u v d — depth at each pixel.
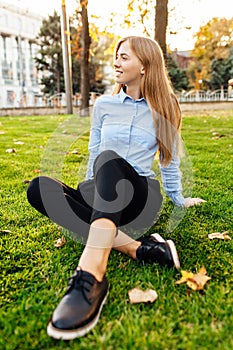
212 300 1.32
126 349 1.07
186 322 1.21
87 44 10.91
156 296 1.33
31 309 1.28
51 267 1.59
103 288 1.28
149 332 1.15
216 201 2.49
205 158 4.11
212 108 16.67
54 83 29.77
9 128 7.50
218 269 1.55
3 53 29.66
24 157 4.23
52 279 1.49
